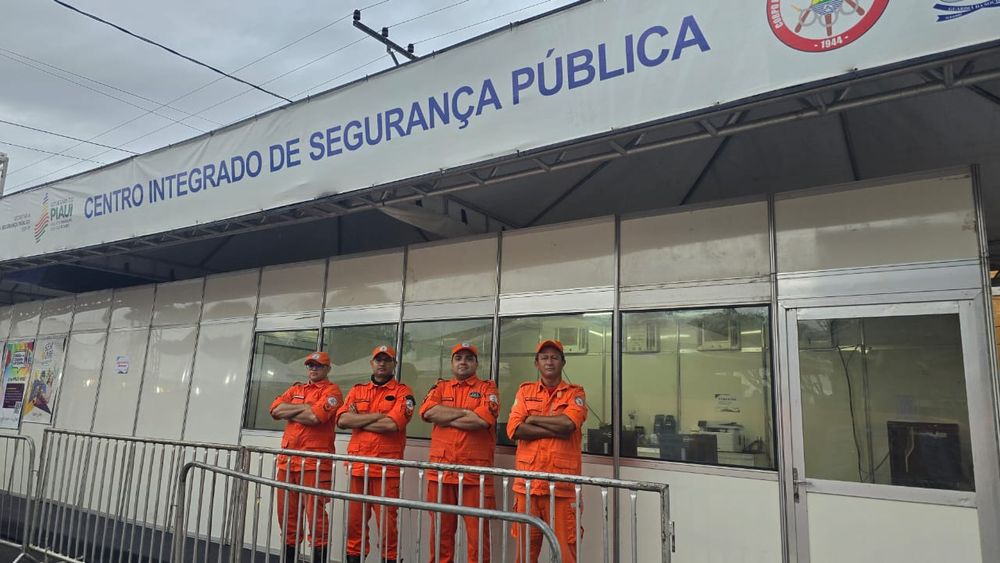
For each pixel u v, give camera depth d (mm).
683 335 4422
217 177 5527
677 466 4238
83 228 6629
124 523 4699
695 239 4477
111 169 6465
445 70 4266
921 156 4719
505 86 3979
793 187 5285
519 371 5059
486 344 5266
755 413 4078
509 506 4895
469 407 4488
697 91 3271
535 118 3828
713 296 4336
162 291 7949
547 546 4465
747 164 5102
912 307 3691
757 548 3883
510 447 4953
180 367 7477
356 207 5051
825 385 3875
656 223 4652
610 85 3562
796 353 3990
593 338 4766
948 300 3598
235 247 8180
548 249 5094
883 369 3727
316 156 4898
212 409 7020
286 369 6527
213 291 7383
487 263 5387
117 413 8008
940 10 2717
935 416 3549
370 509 4758
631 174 5297
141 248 6461
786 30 3061
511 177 4336
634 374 4547
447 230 5715
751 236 4273
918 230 3738
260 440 6473
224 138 5531
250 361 6828
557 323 4953
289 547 5125
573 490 3943
